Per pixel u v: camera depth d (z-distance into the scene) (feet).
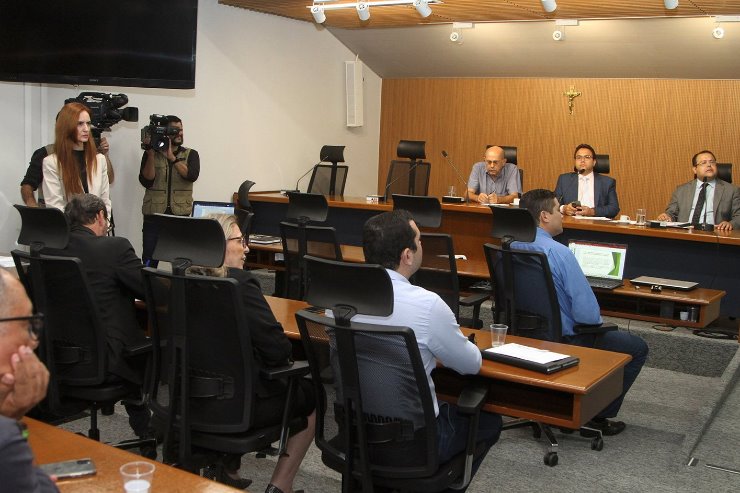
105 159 17.38
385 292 7.16
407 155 25.48
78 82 19.49
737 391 15.56
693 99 29.19
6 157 19.97
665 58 27.73
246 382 8.14
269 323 8.41
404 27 29.55
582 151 22.95
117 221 23.39
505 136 32.81
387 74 34.47
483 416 9.03
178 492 5.39
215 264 7.92
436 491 7.83
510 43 29.22
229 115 27.09
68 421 12.89
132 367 10.11
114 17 19.62
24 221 10.14
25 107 20.29
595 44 27.91
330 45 31.55
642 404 15.03
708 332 17.80
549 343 10.05
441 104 33.94
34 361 4.75
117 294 9.96
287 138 29.78
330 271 7.41
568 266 12.23
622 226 19.12
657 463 11.91
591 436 12.82
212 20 25.98
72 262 9.23
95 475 5.62
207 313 8.10
